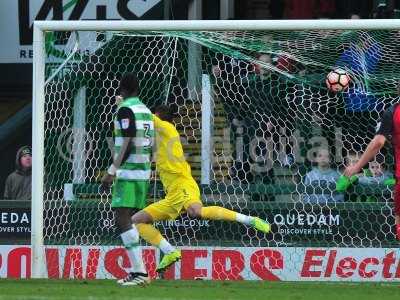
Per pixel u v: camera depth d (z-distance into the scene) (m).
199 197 30.89
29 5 45.81
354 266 32.66
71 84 35.78
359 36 34.00
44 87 33.75
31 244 33.06
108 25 32.97
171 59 36.88
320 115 35.84
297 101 35.97
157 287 26.77
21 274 33.88
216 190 35.16
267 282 30.78
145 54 37.00
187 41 36.78
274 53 34.66
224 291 26.02
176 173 29.98
